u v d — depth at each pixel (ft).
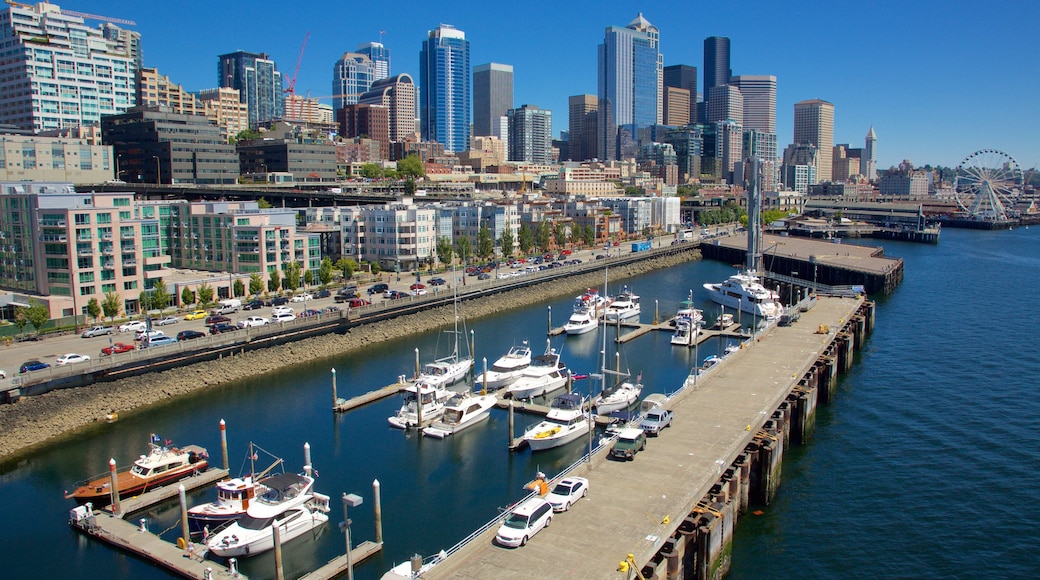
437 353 520.01
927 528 276.41
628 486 252.62
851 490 306.35
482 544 219.20
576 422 357.00
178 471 305.32
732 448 282.36
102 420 379.55
